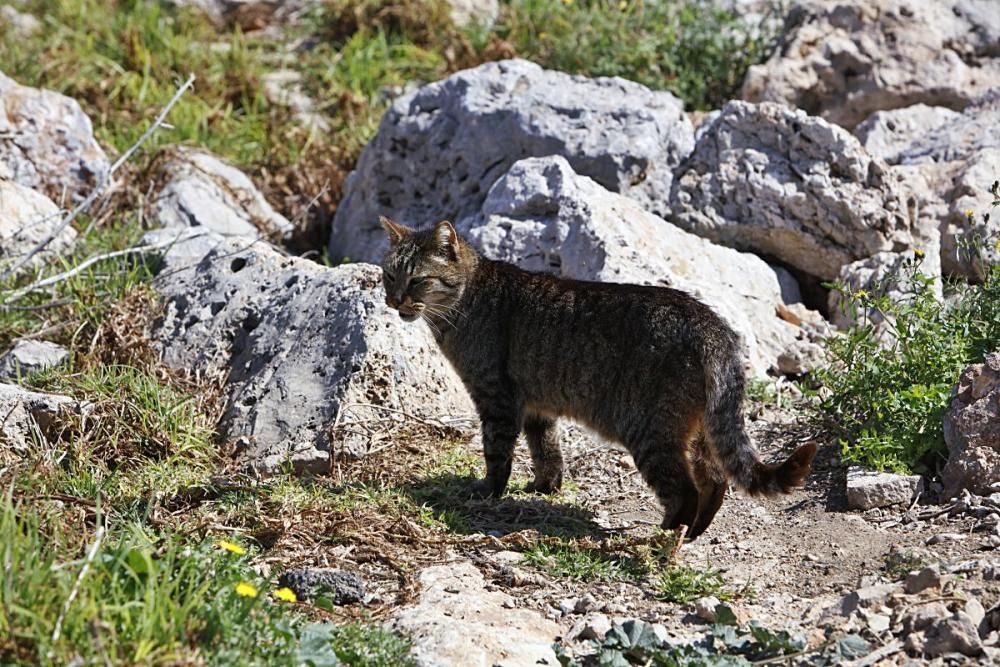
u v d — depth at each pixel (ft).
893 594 33.83
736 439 38.52
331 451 46.34
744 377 39.45
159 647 27.43
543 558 37.99
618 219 56.49
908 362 46.60
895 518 40.32
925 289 49.32
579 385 41.93
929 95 75.25
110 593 29.55
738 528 41.37
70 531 35.53
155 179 71.77
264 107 86.02
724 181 61.62
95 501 39.75
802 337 57.06
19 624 27.22
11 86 69.41
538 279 44.04
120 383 50.49
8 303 55.01
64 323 55.11
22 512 33.01
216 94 85.87
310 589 34.91
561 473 45.44
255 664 28.12
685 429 39.70
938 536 37.58
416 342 50.90
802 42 76.79
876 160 60.95
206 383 52.39
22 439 46.88
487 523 41.98
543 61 84.69
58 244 62.54
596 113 63.87
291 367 50.85
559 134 63.21
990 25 77.97
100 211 66.80
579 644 32.68
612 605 34.88
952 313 48.85
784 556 38.58
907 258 53.57
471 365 44.45
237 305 55.36
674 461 39.60
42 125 68.90
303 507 40.63
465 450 48.55
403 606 34.60
